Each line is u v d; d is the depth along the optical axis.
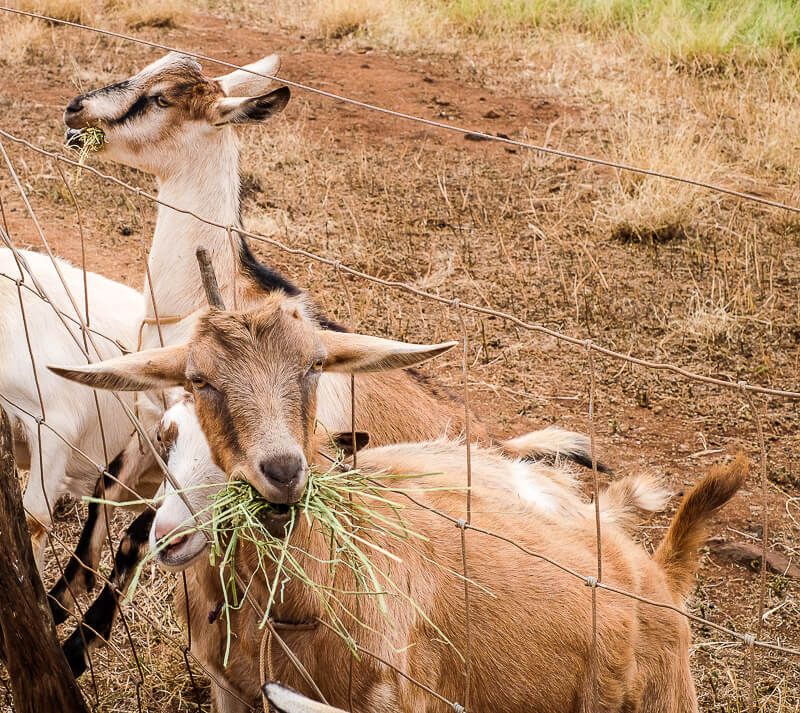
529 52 15.44
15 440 5.88
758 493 6.77
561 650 4.20
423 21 16.34
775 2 16.06
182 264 5.91
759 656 5.42
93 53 14.78
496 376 8.02
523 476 4.82
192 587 4.34
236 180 6.12
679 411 7.64
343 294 8.98
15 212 10.02
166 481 4.06
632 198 10.77
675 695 4.68
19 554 3.99
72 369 3.52
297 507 3.47
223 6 17.58
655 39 15.35
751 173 11.70
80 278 5.97
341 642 3.78
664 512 6.60
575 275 9.51
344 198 11.01
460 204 10.98
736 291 9.01
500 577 4.10
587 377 8.02
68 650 4.84
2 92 13.17
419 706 3.94
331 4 16.30
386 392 5.75
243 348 3.52
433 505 4.16
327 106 13.51
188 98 5.91
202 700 5.10
